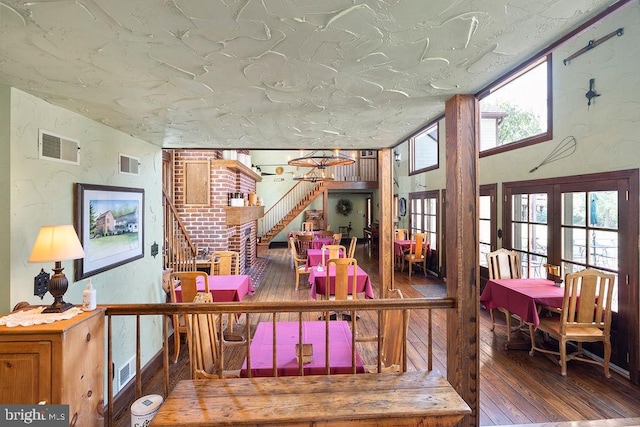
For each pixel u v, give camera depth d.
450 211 1.89
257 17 1.04
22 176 1.73
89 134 2.27
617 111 2.91
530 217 4.11
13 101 1.67
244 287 3.88
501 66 1.46
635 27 2.75
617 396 2.54
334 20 1.07
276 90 1.73
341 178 10.48
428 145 7.57
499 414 2.32
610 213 3.03
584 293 2.86
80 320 1.45
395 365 2.01
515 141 4.36
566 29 1.17
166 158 5.11
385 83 1.65
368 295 4.10
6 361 1.33
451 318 1.88
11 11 1.00
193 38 1.18
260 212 7.96
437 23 1.10
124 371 2.65
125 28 1.11
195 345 2.03
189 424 1.36
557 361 3.11
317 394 1.57
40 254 1.50
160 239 3.38
